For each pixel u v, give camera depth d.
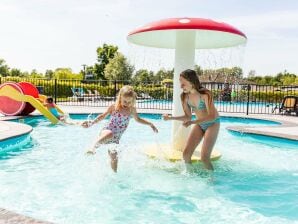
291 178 4.74
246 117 12.41
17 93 10.57
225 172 4.95
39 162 5.42
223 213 3.40
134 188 4.11
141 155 5.41
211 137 4.61
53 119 10.38
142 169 4.85
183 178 4.53
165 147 5.83
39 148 6.64
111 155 4.69
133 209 3.47
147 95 21.64
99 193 3.93
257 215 3.35
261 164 5.56
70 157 5.78
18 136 6.46
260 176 4.81
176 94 5.53
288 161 5.84
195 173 4.72
